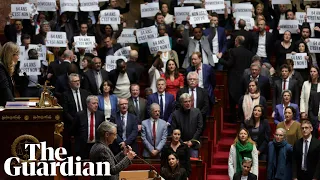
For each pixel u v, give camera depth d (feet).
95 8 68.13
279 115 54.80
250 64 61.46
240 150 49.24
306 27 65.72
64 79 55.93
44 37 65.00
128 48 64.49
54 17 68.90
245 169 46.88
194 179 47.34
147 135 50.93
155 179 35.37
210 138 54.54
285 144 49.90
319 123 54.39
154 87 59.88
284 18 71.05
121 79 59.11
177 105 53.98
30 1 69.26
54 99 29.48
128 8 71.92
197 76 54.54
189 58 63.36
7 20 72.95
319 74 59.47
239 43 61.77
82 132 50.47
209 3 67.97
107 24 66.90
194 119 51.34
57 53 62.95
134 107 54.39
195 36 63.46
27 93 58.44
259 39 65.57
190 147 50.21
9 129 28.04
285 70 57.52
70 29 68.18
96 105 50.47
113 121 51.08
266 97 58.54
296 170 49.52
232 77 61.26
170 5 72.49
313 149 49.08
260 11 70.13
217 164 54.80
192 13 65.31
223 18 71.46
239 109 55.16
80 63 63.36
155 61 59.93
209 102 57.21
